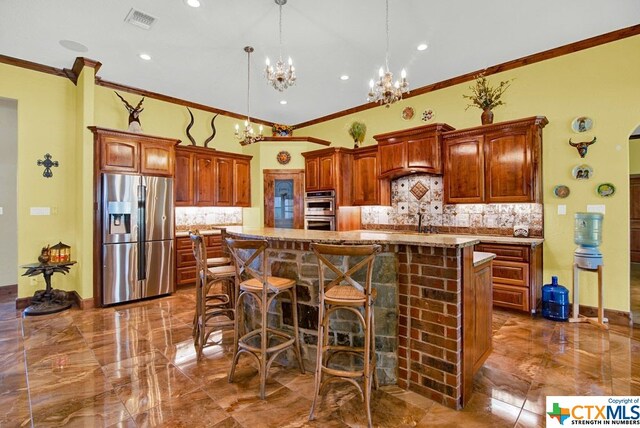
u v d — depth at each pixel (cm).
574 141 374
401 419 195
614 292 353
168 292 473
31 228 415
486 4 298
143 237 447
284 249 266
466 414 199
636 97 340
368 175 546
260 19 321
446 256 208
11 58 397
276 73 301
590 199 366
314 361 252
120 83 482
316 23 329
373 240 224
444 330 210
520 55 398
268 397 218
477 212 452
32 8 302
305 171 606
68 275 444
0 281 504
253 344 287
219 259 324
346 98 548
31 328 341
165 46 375
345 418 196
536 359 267
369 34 349
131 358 273
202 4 297
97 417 195
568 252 379
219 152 577
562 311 350
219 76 458
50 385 230
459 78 460
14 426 188
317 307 251
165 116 539
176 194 519
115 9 305
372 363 210
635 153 673
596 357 269
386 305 233
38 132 419
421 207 507
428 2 295
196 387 229
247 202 626
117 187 425
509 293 375
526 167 379
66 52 388
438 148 442
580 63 370
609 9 307
